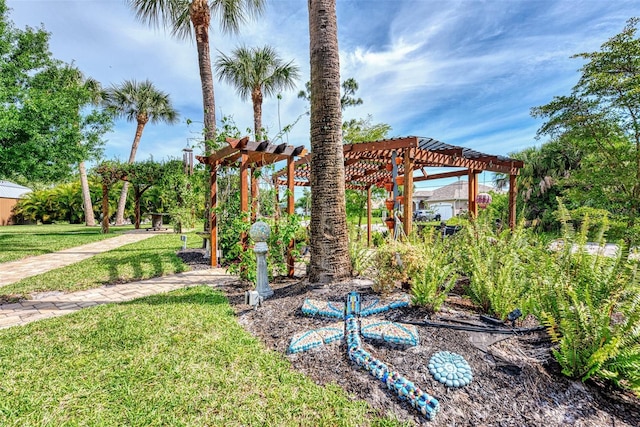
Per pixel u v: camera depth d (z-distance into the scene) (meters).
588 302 2.19
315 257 4.04
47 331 2.98
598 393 2.03
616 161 7.38
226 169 6.77
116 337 2.82
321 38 3.98
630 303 2.20
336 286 3.77
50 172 9.42
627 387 2.03
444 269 3.24
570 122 7.71
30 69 9.97
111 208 23.06
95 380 2.17
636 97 6.66
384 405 1.92
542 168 13.01
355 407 1.90
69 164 9.82
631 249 2.77
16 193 26.03
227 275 5.71
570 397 1.98
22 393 2.02
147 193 19.78
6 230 15.88
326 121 3.99
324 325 2.92
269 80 12.80
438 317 2.88
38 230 15.73
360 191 11.59
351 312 2.97
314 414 1.85
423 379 2.09
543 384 2.06
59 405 1.92
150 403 1.94
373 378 2.14
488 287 3.02
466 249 3.89
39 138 8.48
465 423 1.78
